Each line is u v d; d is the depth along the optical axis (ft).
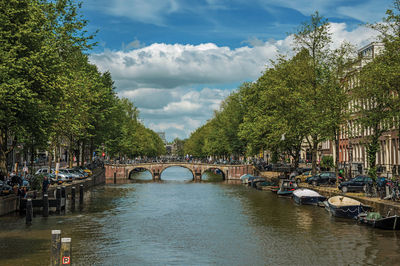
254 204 148.15
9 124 100.37
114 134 276.21
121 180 306.96
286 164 255.91
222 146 323.78
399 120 117.19
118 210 132.67
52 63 102.42
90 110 189.57
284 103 162.91
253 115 205.77
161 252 77.77
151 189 219.82
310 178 167.63
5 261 68.03
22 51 97.55
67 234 92.38
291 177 193.77
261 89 209.97
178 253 77.20
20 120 98.99
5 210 108.06
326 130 144.15
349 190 137.18
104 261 71.36
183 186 242.78
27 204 100.42
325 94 143.23
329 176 165.48
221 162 343.46
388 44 110.83
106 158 361.92
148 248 80.84
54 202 122.83
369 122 122.93
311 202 140.56
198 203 153.89
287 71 169.07
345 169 178.19
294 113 154.40
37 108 97.66
